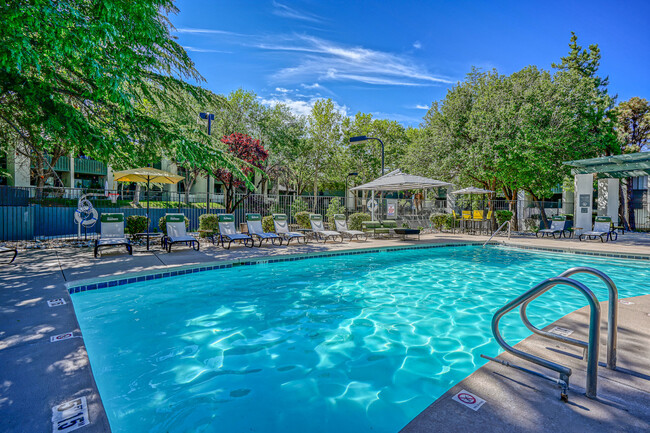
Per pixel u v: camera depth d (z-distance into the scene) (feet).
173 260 27.12
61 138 28.91
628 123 75.36
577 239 48.08
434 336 14.07
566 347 10.28
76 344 10.30
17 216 41.32
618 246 38.93
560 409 7.02
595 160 44.83
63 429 6.30
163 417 8.39
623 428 6.37
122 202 70.23
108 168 95.91
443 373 10.84
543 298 20.06
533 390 7.82
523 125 53.93
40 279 19.69
